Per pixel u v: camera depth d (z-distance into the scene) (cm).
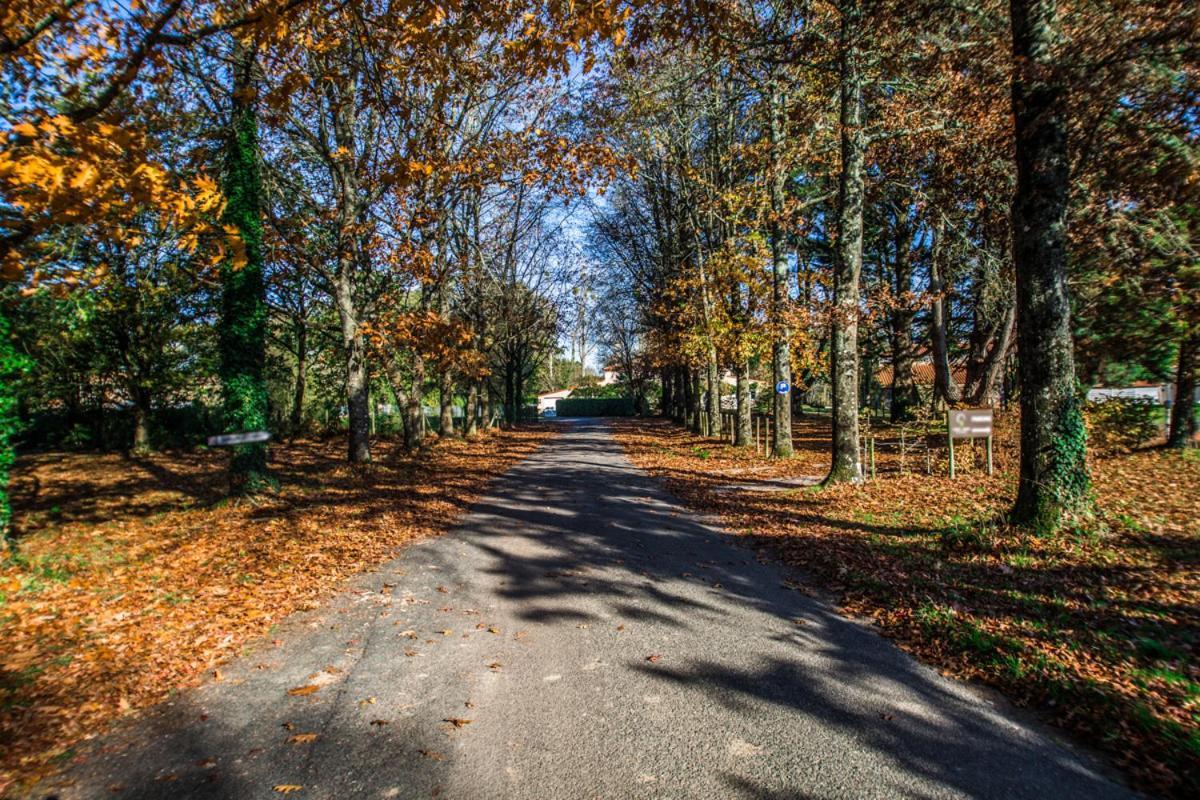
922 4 866
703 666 462
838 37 1125
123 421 2589
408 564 764
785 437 1912
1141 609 529
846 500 1138
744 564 755
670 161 2341
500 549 840
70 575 717
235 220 1157
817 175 1814
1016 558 672
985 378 1802
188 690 435
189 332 2248
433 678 449
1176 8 662
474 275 2744
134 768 339
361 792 315
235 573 713
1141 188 982
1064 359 710
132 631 538
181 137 1159
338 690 432
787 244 1819
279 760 345
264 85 1102
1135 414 1553
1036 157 702
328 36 801
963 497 1093
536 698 416
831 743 355
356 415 1850
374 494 1312
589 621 563
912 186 1647
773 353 1931
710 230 2309
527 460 2125
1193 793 303
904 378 3020
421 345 1788
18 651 491
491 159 1472
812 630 536
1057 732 365
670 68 1805
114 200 498
